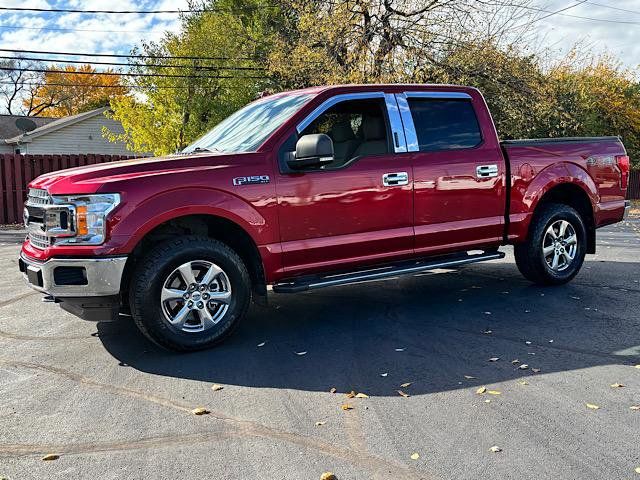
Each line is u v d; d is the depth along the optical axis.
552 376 3.96
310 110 5.09
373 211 5.21
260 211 4.74
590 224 6.77
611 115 34.28
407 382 3.91
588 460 2.85
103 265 4.25
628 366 4.14
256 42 27.64
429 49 20.52
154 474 2.80
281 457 2.94
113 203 4.29
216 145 5.43
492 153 5.90
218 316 4.72
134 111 25.50
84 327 5.45
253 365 4.32
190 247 4.50
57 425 3.36
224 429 3.27
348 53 20.92
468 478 2.71
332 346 4.71
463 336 4.89
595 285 6.72
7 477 2.79
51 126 31.05
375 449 3.00
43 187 4.55
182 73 24.98
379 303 6.08
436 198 5.54
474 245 5.85
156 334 4.45
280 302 6.24
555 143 6.42
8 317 5.87
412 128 5.53
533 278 6.54
